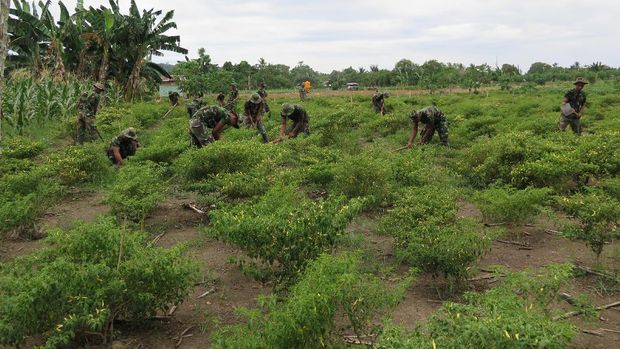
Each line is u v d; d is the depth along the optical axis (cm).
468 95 3475
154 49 3061
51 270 356
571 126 1232
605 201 575
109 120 1761
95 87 1388
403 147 1222
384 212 763
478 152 909
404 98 2898
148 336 421
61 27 2850
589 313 411
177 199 855
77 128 1405
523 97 2742
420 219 575
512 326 288
